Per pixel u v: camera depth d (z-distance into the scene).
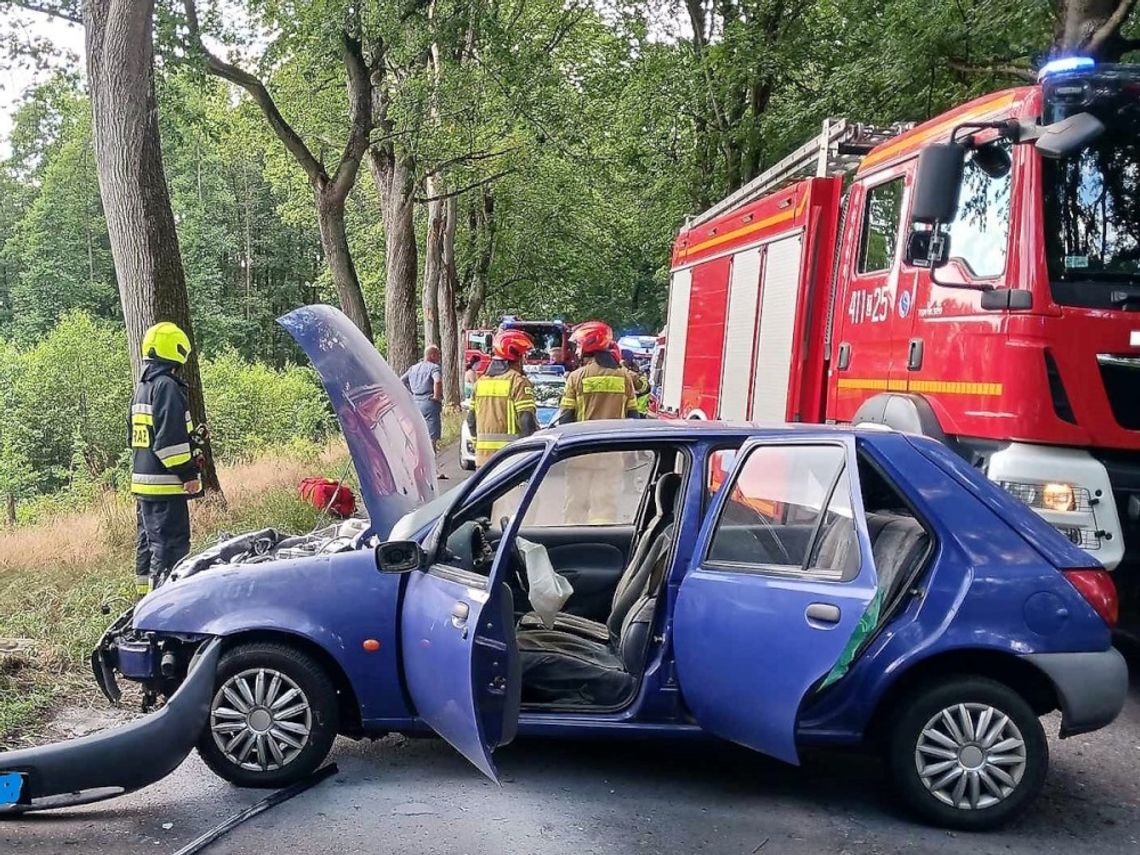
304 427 35.25
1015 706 4.15
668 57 22.23
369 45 15.80
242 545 5.44
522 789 4.56
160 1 13.77
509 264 41.03
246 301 68.00
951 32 12.38
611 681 4.52
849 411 7.54
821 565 4.12
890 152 7.20
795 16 19.59
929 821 4.20
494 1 16.28
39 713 5.61
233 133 22.92
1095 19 9.26
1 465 28.17
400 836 4.09
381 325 47.09
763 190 9.82
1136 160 5.68
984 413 5.76
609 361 9.59
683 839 4.08
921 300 6.53
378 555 4.46
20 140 15.53
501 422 9.96
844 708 4.16
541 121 20.11
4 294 67.31
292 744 4.55
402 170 20.16
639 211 30.14
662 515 5.00
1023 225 5.65
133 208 10.02
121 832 4.16
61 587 8.48
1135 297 5.53
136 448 7.35
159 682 4.75
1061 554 4.21
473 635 3.98
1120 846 4.09
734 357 9.82
